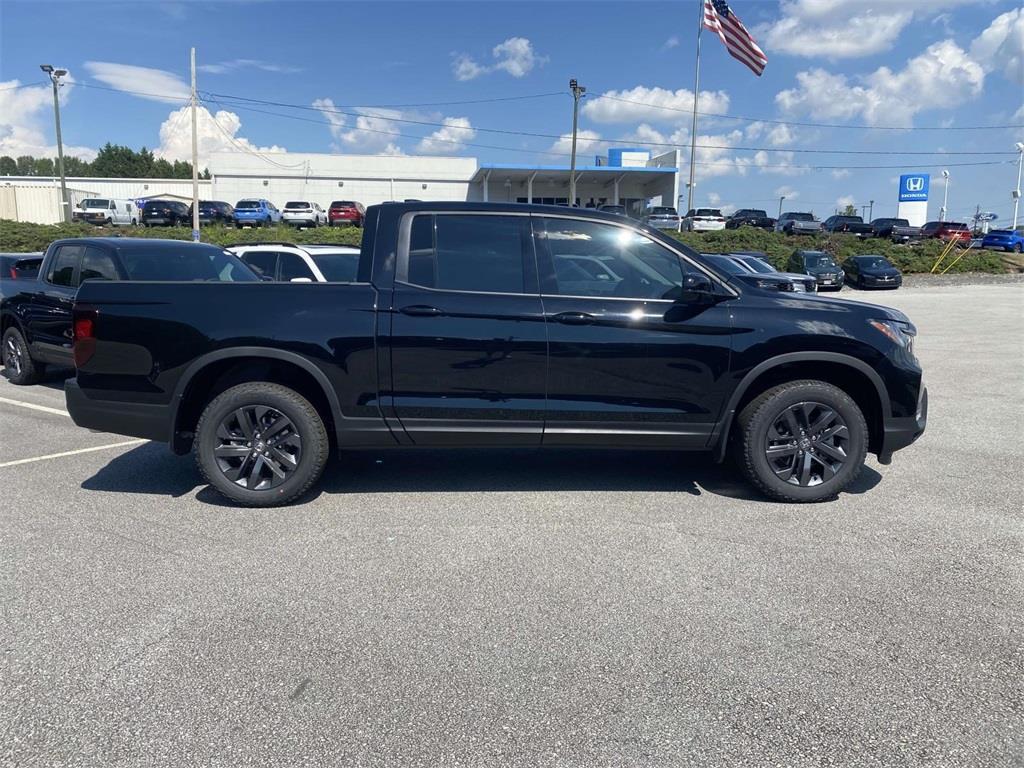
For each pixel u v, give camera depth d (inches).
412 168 2212.1
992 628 131.6
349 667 119.6
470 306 185.3
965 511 191.2
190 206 1737.2
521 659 122.0
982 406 328.2
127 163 4933.6
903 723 105.7
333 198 2208.4
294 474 191.3
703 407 190.7
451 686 114.5
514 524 181.9
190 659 122.0
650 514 188.9
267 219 1712.6
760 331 188.7
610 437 191.2
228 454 190.9
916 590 146.3
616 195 2151.8
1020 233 2089.1
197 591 145.9
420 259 189.6
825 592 145.4
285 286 188.5
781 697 111.8
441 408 187.8
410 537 173.6
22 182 2373.3
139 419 190.9
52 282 346.9
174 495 203.8
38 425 287.0
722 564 158.4
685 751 99.9
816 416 194.5
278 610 138.4
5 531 176.9
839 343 189.5
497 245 190.5
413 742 101.7
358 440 190.4
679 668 119.4
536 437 190.5
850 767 96.9
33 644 126.3
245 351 185.3
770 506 194.7
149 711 108.5
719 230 1804.9
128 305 188.2
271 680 116.1
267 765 97.2
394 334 185.0
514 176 2108.8
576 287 190.4
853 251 1721.2
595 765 97.2
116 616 135.9
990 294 1242.6
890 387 192.4
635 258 192.2
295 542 170.6
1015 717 106.9
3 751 99.7
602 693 112.7
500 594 144.8
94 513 189.5
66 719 106.7
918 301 1080.2
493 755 99.0
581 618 135.3
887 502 198.2
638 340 186.7
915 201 2396.7
